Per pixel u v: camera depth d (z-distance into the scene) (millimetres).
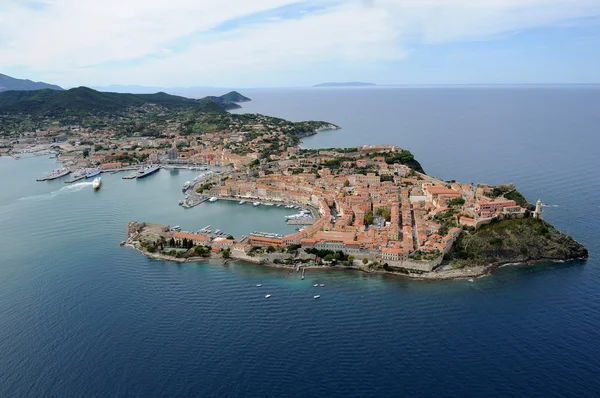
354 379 191250
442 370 195750
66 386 192000
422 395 182125
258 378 192875
